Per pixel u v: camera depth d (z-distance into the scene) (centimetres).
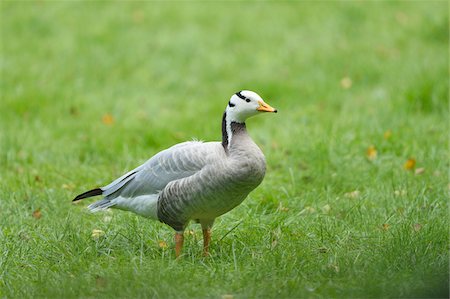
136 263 916
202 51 2042
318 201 1147
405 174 1231
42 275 890
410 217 1025
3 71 1867
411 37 2102
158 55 2023
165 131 1499
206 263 931
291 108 1669
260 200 1143
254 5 2409
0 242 999
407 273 870
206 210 905
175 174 909
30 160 1372
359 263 901
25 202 1162
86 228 1054
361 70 1847
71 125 1559
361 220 1048
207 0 2458
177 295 824
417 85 1620
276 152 1372
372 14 2295
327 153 1313
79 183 1263
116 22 2258
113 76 1891
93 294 832
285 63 1945
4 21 2269
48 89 1744
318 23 2234
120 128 1538
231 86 1817
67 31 2197
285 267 891
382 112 1536
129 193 947
